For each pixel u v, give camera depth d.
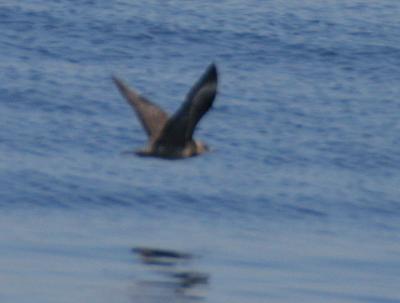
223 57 36.47
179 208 26.84
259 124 31.58
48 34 37.00
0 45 36.03
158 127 15.78
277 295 22.64
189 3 40.50
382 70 36.09
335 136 31.12
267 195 27.59
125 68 35.16
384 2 41.97
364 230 26.44
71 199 26.89
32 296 22.00
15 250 24.14
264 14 39.78
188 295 22.52
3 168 28.06
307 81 34.91
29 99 32.28
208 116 31.78
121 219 26.17
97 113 31.77
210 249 24.81
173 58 36.22
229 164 29.17
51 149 29.47
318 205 27.31
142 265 23.80
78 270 23.41
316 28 38.72
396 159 30.05
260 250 24.94
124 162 28.91
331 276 23.84
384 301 22.77
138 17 38.75
